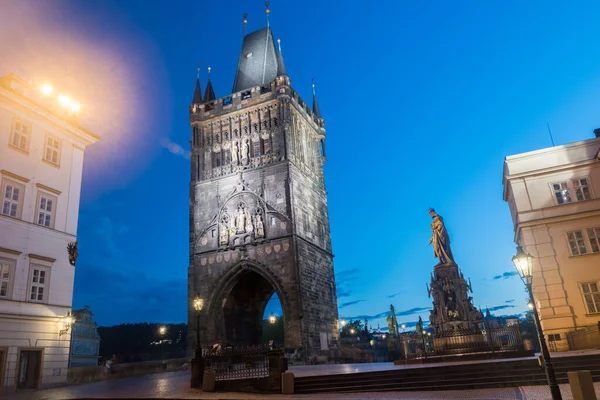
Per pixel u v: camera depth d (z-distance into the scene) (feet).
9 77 125.80
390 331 344.90
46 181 130.11
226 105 217.36
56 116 134.62
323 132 245.45
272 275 185.78
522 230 147.02
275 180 197.16
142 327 386.93
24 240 120.37
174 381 112.27
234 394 89.20
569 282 138.72
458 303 121.90
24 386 114.11
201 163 213.05
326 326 199.21
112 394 89.20
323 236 219.41
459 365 87.97
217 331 188.85
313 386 91.45
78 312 253.85
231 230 197.26
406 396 76.64
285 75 210.18
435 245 129.29
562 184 147.95
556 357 85.15
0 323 109.81
